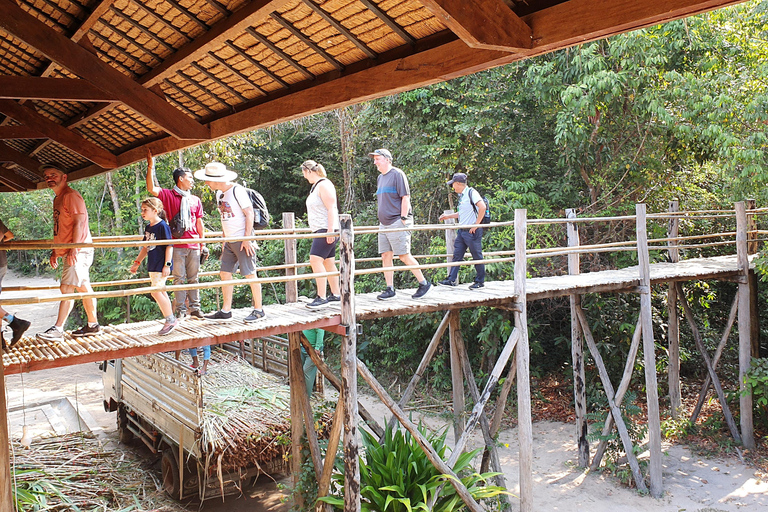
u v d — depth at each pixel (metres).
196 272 6.06
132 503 6.70
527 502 6.22
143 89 4.51
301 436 6.07
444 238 12.30
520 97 11.58
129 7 3.96
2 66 5.02
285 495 7.04
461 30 2.65
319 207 5.81
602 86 10.09
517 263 6.33
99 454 7.99
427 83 3.54
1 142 7.16
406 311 5.82
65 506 6.46
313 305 5.74
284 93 4.69
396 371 12.88
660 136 11.32
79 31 4.06
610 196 11.62
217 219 15.20
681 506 7.02
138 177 15.38
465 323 11.47
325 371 6.08
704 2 2.31
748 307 8.84
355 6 3.42
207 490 6.67
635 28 2.62
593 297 10.92
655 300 11.78
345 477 5.21
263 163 17.12
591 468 8.14
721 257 10.93
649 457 7.84
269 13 3.55
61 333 4.92
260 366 8.70
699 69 10.92
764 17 10.27
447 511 5.70
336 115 16.09
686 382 11.54
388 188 6.23
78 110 5.87
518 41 2.85
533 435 9.55
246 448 6.23
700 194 12.16
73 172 7.95
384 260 6.40
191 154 14.60
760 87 10.06
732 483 7.59
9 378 13.08
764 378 8.35
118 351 4.45
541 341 12.09
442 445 6.38
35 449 7.95
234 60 4.44
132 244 4.58
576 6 2.73
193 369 6.18
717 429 9.27
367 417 6.57
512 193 10.95
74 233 4.84
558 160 11.58
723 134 9.84
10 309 19.95
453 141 11.59
